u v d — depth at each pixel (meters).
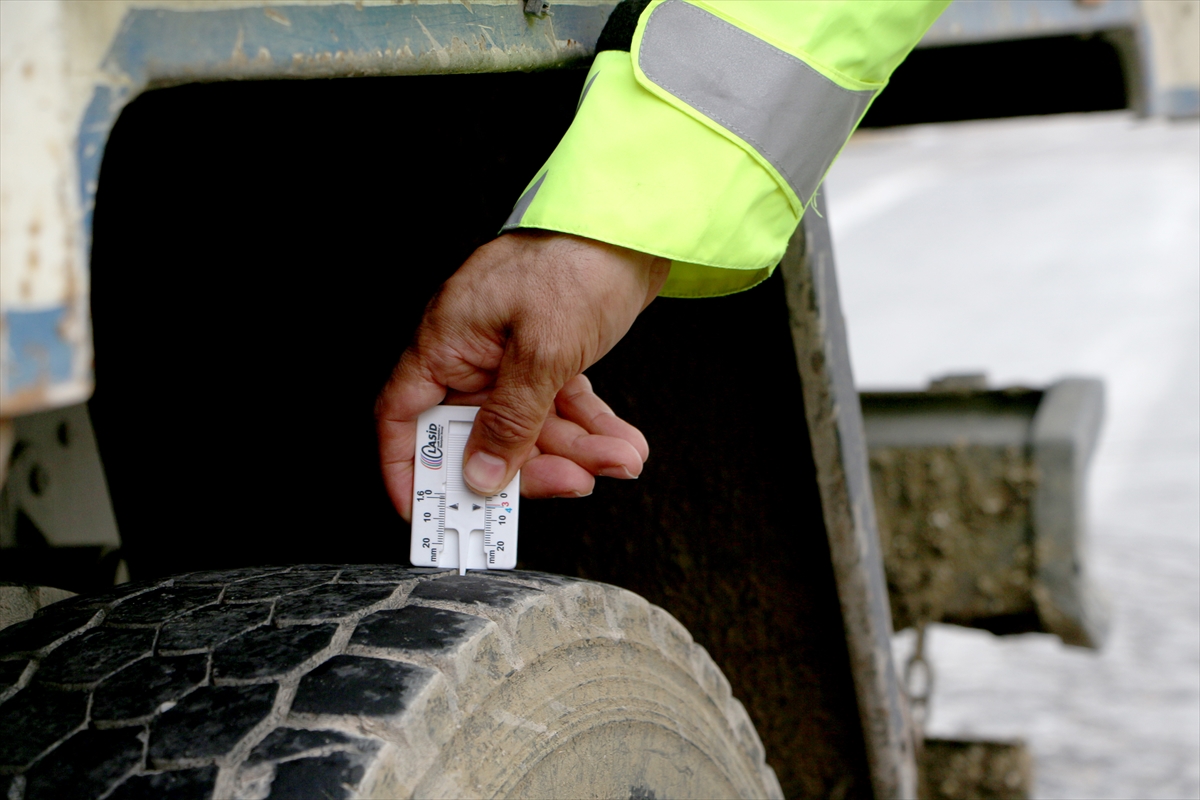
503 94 1.03
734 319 1.14
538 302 0.73
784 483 1.22
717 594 1.30
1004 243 9.99
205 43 0.51
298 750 0.57
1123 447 5.31
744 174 0.75
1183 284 8.14
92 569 1.11
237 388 1.32
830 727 1.36
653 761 0.81
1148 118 1.72
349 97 1.05
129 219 1.24
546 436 0.86
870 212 12.03
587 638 0.76
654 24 0.74
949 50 2.11
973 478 1.82
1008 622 1.92
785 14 0.75
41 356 0.41
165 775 0.57
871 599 1.26
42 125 0.42
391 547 1.35
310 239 1.20
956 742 1.88
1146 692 3.02
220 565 1.39
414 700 0.59
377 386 1.27
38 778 0.58
